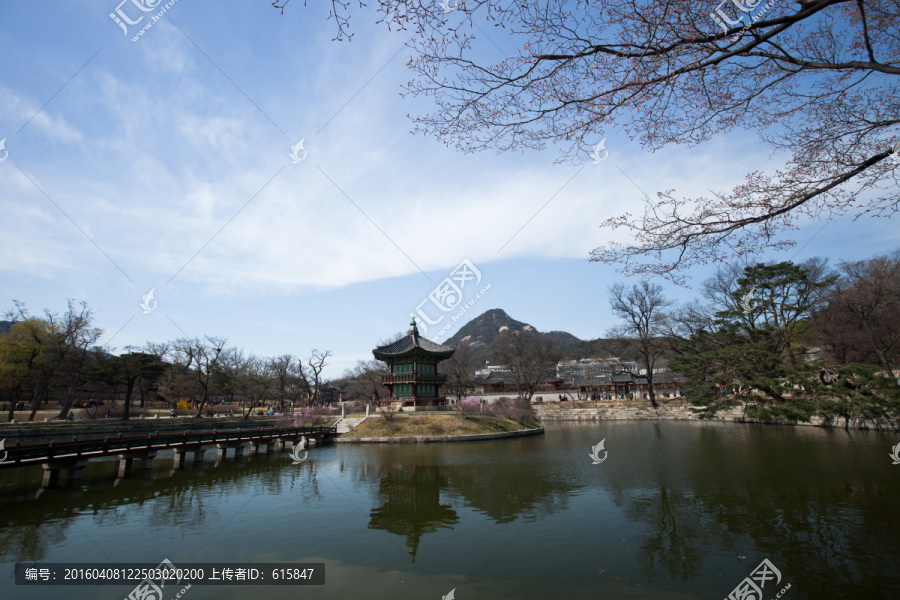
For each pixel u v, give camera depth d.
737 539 11.30
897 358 36.59
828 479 16.12
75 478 20.27
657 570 9.92
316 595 9.27
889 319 35.22
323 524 13.97
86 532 13.34
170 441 25.44
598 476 19.48
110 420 48.03
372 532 13.13
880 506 12.88
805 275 37.12
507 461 25.02
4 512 15.53
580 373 87.06
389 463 25.64
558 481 18.98
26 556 11.48
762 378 20.95
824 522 11.96
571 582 9.53
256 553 11.59
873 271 38.84
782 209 6.98
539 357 68.75
